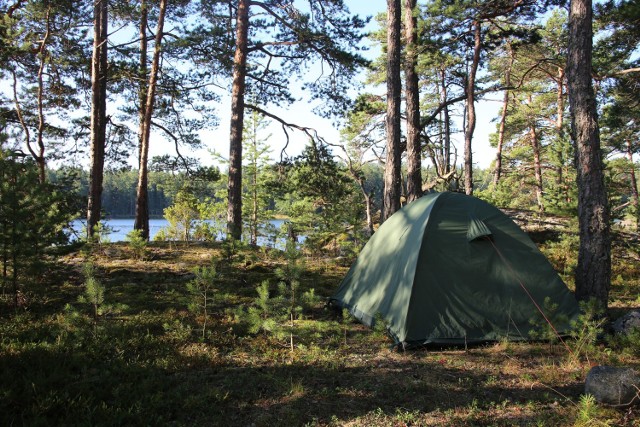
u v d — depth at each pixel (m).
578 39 6.91
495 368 5.24
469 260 6.36
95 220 13.31
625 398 4.00
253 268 10.66
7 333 5.72
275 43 14.47
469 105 16.75
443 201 6.76
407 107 15.24
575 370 5.15
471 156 16.94
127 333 6.06
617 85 16.67
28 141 15.34
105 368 4.82
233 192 13.80
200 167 18.11
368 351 5.86
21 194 6.81
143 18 15.12
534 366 5.32
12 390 3.95
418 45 14.67
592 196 6.80
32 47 15.43
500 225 6.59
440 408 4.18
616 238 14.24
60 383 4.30
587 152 6.84
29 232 6.70
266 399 4.33
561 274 10.71
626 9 12.84
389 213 11.71
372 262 7.52
